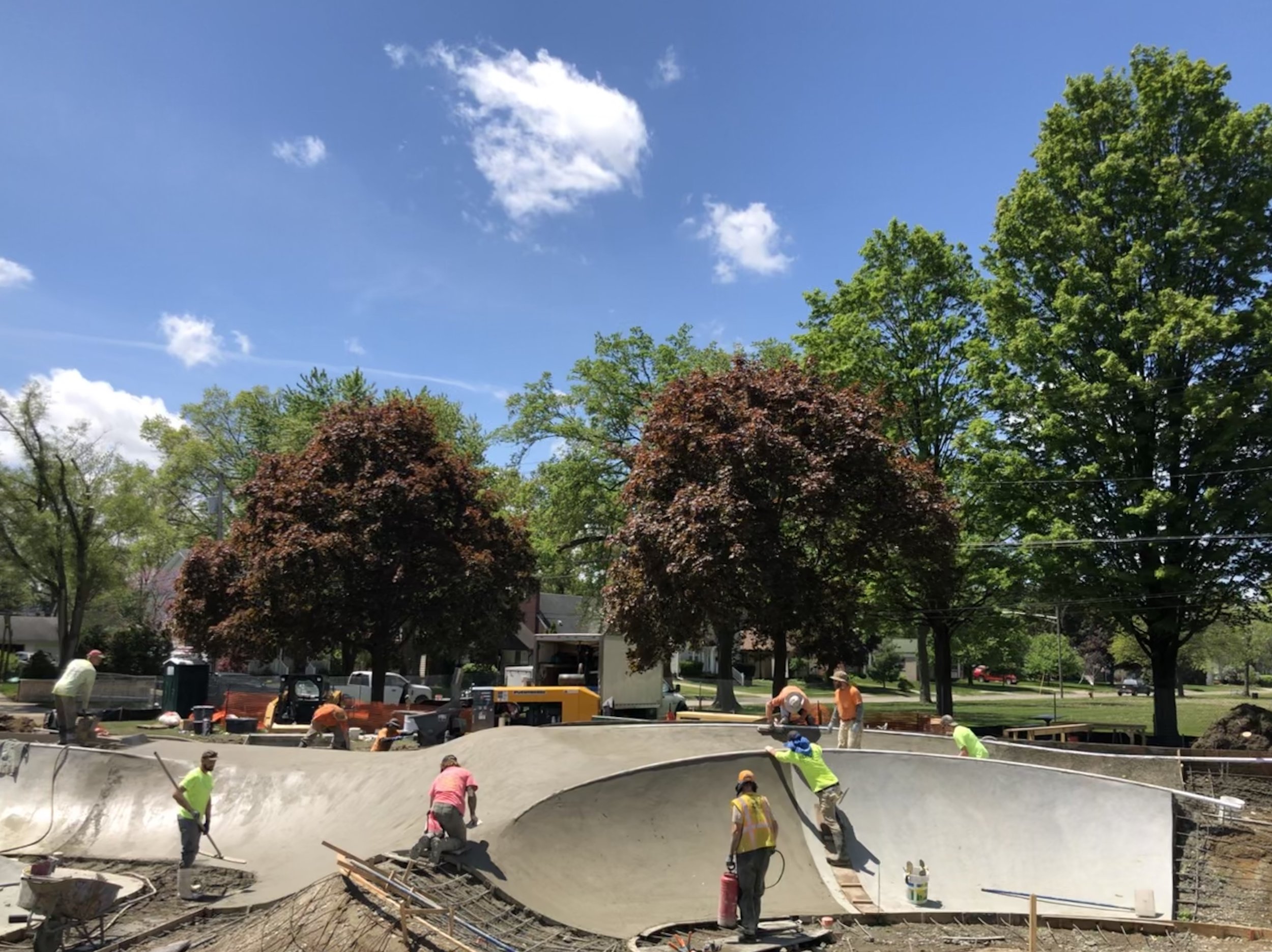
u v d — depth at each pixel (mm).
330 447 30109
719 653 28531
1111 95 26969
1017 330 27234
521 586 32531
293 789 15164
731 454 20578
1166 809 12797
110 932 10344
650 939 10086
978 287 30172
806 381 22484
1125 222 26234
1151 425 25219
